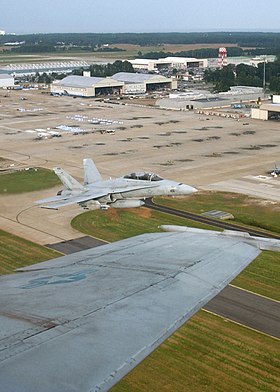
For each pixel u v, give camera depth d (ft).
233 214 202.08
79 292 36.78
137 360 26.03
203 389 85.30
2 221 194.39
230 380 88.17
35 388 22.81
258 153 315.99
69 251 162.81
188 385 86.38
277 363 94.27
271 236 176.14
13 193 234.99
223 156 308.19
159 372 89.86
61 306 33.22
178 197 225.56
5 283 41.34
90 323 30.04
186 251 49.88
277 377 89.71
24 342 27.12
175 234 59.93
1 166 291.58
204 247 51.29
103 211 204.85
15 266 149.79
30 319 30.48
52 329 28.96
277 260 148.56
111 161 296.92
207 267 43.86
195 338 102.47
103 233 179.93
